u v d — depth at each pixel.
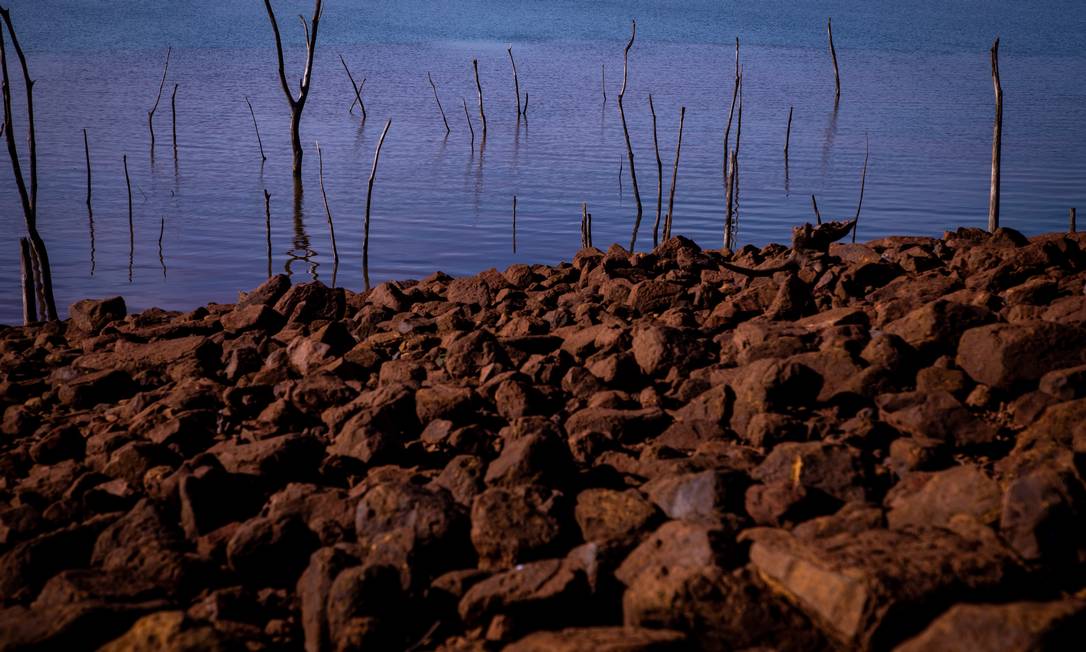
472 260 18.55
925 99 47.06
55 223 21.28
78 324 11.02
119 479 5.97
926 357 6.60
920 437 5.41
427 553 4.67
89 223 21.34
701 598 3.80
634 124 37.72
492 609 4.16
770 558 4.01
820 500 4.73
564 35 87.44
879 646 3.62
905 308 7.62
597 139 34.12
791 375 6.07
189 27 76.38
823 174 27.78
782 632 3.74
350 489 5.65
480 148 32.22
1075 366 5.88
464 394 6.62
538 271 12.56
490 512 4.71
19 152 29.25
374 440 5.94
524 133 35.44
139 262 18.36
